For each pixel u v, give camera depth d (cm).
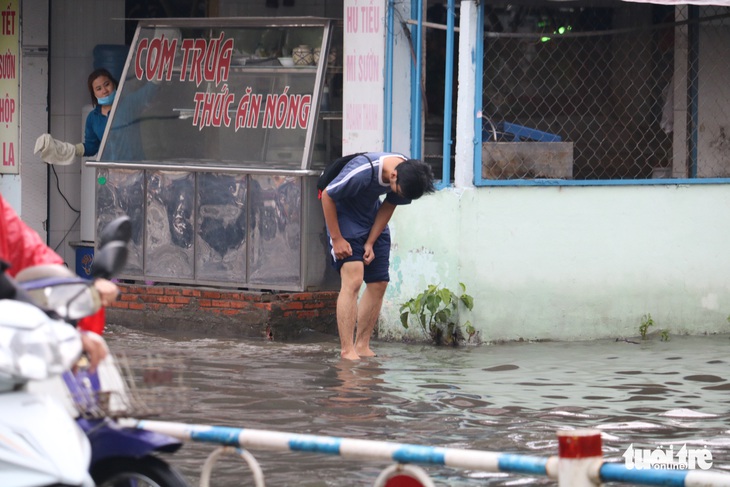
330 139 3022
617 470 1164
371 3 2909
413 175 2466
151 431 1314
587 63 3041
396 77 2944
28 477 1092
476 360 2581
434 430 1906
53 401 1160
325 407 2077
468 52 2738
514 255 2803
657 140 3108
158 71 3188
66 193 3622
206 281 3030
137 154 3142
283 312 2914
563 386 2288
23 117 3553
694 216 2952
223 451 1325
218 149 3064
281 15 3572
